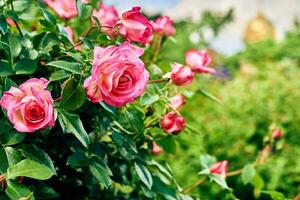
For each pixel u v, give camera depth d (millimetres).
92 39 1109
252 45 11141
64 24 1241
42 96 813
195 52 1190
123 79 859
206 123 2703
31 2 1115
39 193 1010
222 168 1256
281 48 10680
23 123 821
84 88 874
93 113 1020
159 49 1347
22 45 1028
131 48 875
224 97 2949
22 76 1004
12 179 864
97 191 1169
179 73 1075
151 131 1179
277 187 2396
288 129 2643
